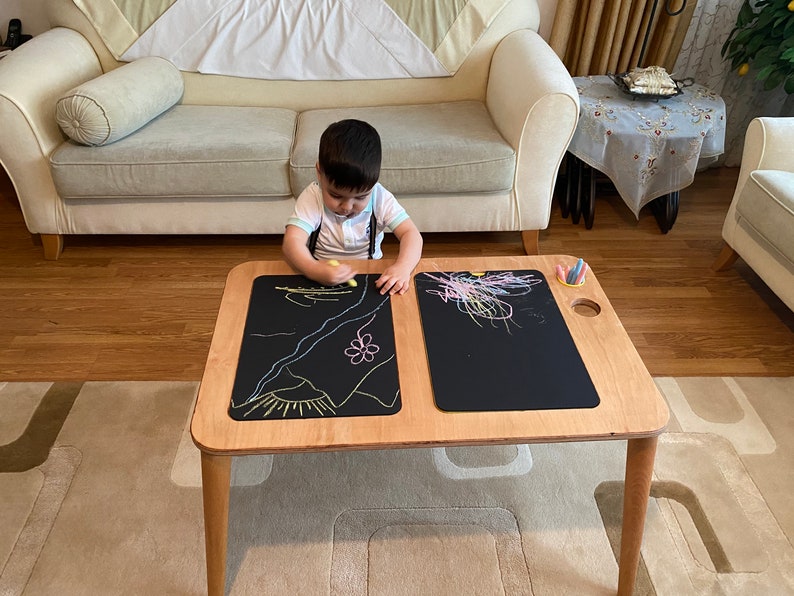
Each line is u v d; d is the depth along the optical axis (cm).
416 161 191
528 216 207
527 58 202
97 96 181
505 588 119
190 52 224
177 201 200
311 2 223
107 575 120
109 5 220
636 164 209
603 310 120
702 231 236
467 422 95
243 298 121
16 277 203
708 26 251
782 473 142
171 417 153
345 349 109
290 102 232
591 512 133
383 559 123
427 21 224
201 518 130
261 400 98
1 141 185
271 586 119
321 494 136
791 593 119
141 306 191
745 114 273
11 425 149
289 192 199
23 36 251
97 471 139
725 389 164
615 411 97
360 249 147
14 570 120
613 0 233
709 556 125
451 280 129
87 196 193
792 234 165
